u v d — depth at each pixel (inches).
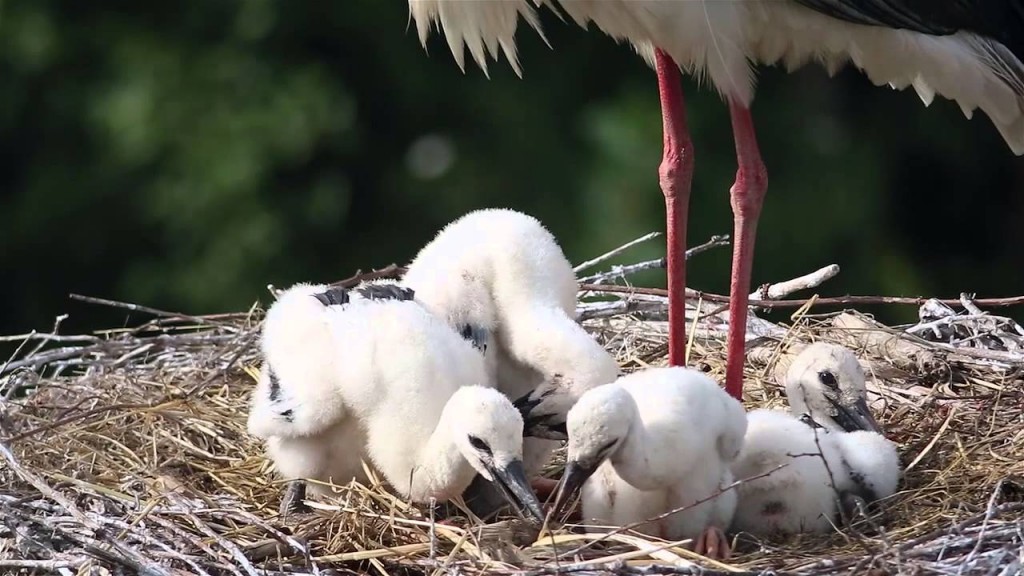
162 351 457.4
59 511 355.6
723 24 376.2
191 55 767.7
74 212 774.5
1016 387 414.3
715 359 444.1
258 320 480.4
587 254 704.4
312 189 775.7
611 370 369.1
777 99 770.2
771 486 357.7
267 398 369.7
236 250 737.6
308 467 368.2
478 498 368.8
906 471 379.6
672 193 404.2
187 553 339.3
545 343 372.8
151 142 748.6
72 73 784.3
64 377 456.8
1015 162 802.8
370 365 359.9
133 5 792.9
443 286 387.9
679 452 340.5
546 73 786.2
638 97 751.1
